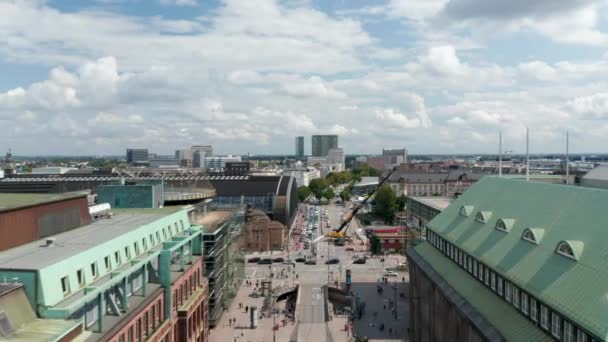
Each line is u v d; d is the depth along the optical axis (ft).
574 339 143.95
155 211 285.23
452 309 226.79
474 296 213.66
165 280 224.33
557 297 154.71
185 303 250.16
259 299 391.65
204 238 314.35
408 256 321.32
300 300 388.16
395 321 336.49
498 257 206.28
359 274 469.57
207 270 315.17
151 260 222.48
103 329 166.30
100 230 220.02
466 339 206.08
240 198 651.25
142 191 318.65
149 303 203.72
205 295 291.58
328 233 655.76
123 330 176.45
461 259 250.16
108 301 179.63
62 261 159.02
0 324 129.90
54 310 144.36
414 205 462.19
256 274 476.13
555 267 169.68
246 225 590.14
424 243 321.11
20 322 136.77
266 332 315.17
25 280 145.69
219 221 342.23
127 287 196.24
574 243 167.73
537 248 188.85
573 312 143.74
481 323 188.96
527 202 228.63
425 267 279.69
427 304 274.36
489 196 272.72
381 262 520.42
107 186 320.70
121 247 201.67
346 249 593.42
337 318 344.69
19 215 185.06
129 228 225.35
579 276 155.12
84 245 186.50
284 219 645.51
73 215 223.30
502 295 196.85
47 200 204.85
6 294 136.15
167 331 221.46
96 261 179.42
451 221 285.84
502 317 184.65
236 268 406.82
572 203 195.62
